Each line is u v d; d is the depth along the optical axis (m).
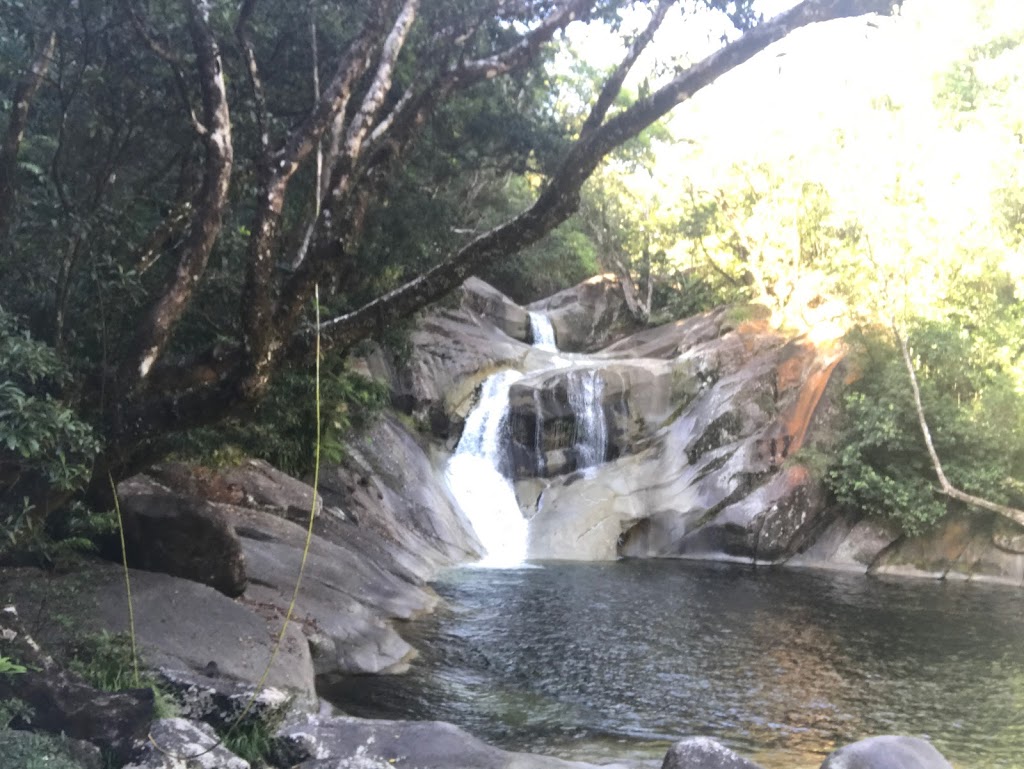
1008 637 13.40
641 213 35.06
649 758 7.75
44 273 7.83
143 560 9.36
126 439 7.16
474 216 23.34
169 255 9.81
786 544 20.83
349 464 18.41
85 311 8.09
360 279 13.70
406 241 13.83
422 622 12.86
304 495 14.73
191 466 13.12
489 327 30.33
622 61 8.12
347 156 7.35
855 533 21.16
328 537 14.67
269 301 7.15
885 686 10.67
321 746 5.99
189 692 6.11
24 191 8.31
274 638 8.74
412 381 23.83
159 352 7.25
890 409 21.31
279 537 12.81
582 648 12.03
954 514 20.75
